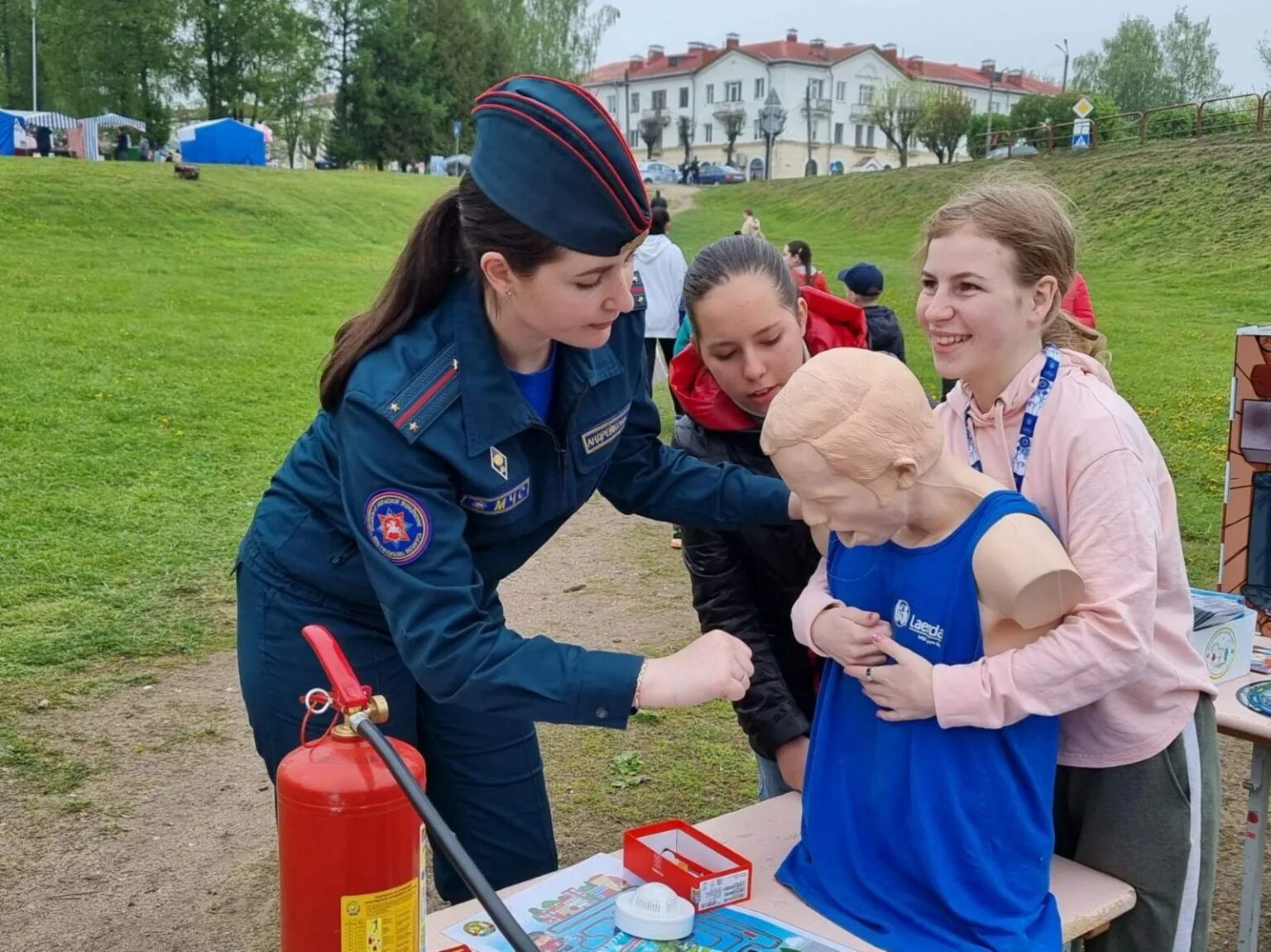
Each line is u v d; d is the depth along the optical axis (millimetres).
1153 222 22672
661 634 5176
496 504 1753
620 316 1954
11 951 2926
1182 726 1783
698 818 3652
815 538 1831
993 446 1789
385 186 31172
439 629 1598
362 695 1425
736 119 70750
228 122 41375
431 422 1646
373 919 1412
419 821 1454
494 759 2221
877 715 1652
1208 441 8820
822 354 1555
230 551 6125
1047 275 1715
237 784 3805
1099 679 1546
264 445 8359
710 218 35750
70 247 18422
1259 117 26203
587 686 1554
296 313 14430
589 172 1492
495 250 1554
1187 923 1837
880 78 75500
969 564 1539
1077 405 1686
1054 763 1650
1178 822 1794
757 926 1687
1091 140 29297
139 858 3367
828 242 29500
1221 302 17250
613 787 3861
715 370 2141
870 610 1680
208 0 49094
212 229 22016
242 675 2025
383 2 52625
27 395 9055
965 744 1576
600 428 1903
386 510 1630
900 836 1626
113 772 3844
